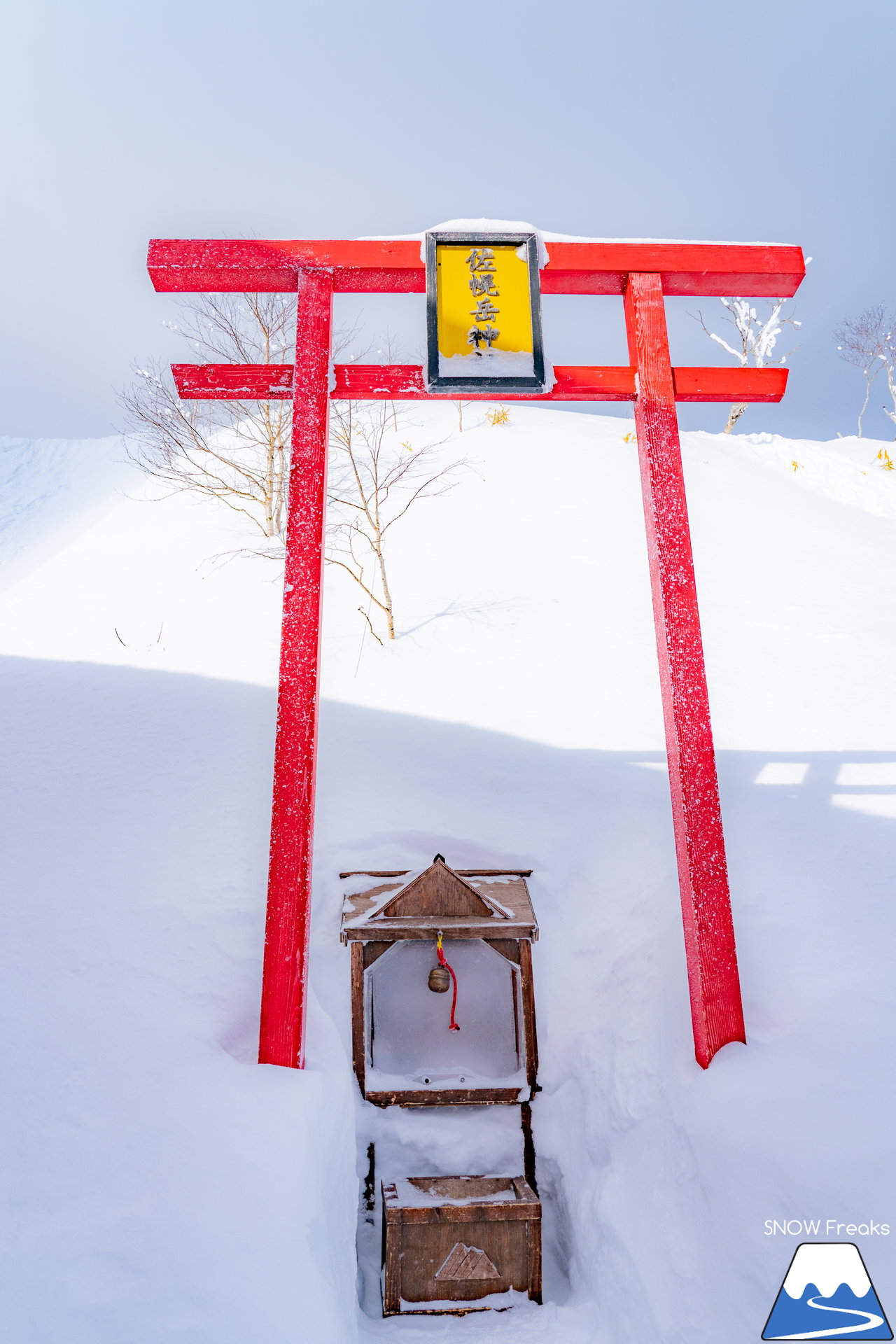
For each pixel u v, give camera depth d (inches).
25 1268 101.5
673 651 161.9
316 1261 116.3
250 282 177.2
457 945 187.3
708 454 697.0
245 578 430.0
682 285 182.7
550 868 212.8
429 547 453.4
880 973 147.3
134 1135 124.1
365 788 240.8
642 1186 139.9
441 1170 164.7
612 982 181.5
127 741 276.1
